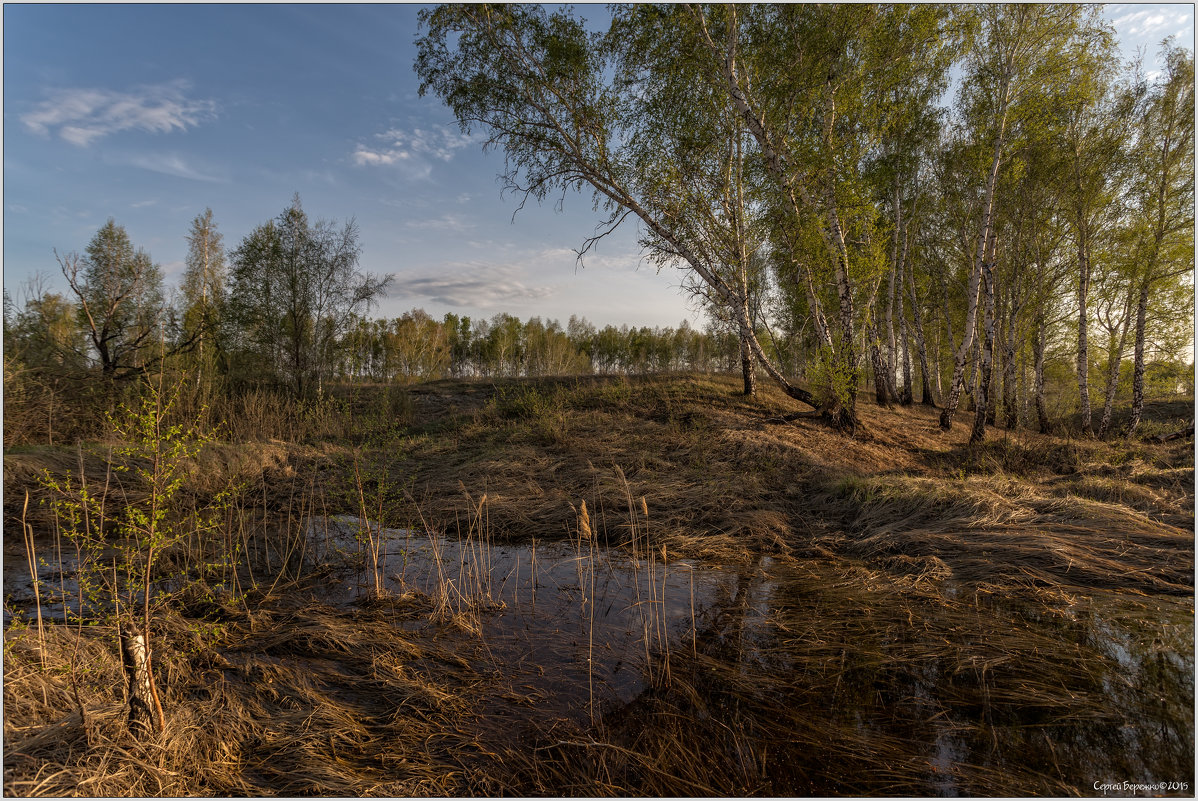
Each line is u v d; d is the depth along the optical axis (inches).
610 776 112.7
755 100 490.6
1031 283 717.3
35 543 236.1
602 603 206.4
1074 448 449.1
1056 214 655.1
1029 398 1032.2
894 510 308.3
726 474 383.9
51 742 105.5
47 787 93.5
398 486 379.6
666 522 304.2
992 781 108.8
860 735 125.2
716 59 468.4
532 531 300.8
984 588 211.2
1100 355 810.2
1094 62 465.1
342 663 156.9
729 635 178.7
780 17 479.8
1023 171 533.3
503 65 461.4
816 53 458.6
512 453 437.7
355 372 799.7
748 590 219.8
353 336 786.2
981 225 571.5
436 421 612.1
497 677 151.9
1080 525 260.4
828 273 489.7
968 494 299.7
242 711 126.2
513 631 181.6
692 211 476.1
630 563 255.1
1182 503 290.8
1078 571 219.1
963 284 806.5
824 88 470.0
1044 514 280.4
